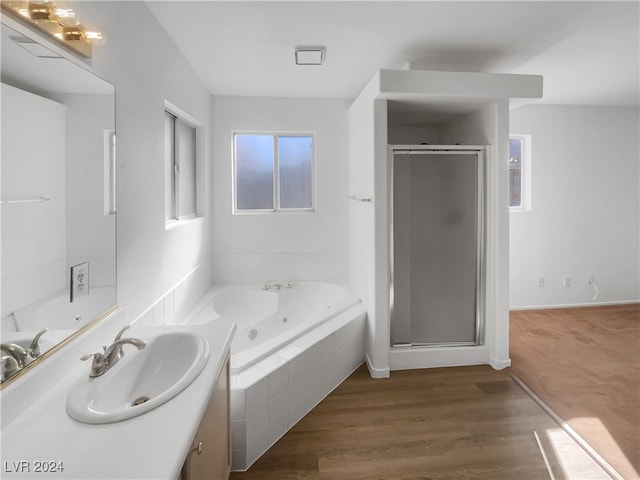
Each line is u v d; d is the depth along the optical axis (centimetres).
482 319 285
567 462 179
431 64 272
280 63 275
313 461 181
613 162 423
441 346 284
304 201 385
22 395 103
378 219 261
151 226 202
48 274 116
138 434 92
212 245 363
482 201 277
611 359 292
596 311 412
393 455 184
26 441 90
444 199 275
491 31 225
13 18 102
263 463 180
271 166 377
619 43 244
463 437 198
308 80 314
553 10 201
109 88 153
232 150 363
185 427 94
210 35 228
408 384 255
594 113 416
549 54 261
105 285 150
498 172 264
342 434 201
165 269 225
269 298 343
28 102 107
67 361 123
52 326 118
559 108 411
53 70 118
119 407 120
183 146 299
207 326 168
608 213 423
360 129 303
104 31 152
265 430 188
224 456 152
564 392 243
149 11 198
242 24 214
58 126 121
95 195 143
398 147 266
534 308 422
